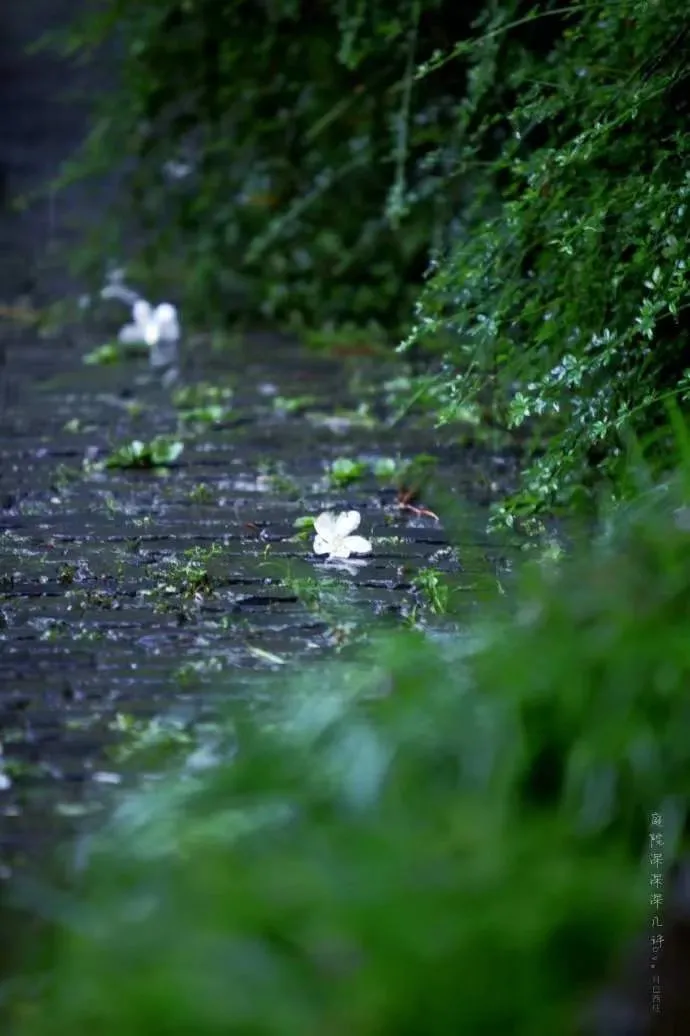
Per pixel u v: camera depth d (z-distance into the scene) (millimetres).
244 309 13195
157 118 13117
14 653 6164
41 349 12094
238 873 4363
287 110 12633
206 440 9453
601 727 4797
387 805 4738
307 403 10414
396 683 5230
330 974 4016
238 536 7660
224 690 5816
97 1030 3930
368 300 12609
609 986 4273
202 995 3893
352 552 7418
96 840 4742
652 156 7738
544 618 5348
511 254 8094
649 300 7191
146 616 6582
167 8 12445
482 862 4402
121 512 8016
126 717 5594
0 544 7465
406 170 12016
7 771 5215
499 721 4867
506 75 9383
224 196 13047
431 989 3986
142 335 12133
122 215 13492
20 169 17953
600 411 7340
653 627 5062
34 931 4414
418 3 10102
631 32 7859
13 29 23031
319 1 12016
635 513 6477
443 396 8305
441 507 8133
